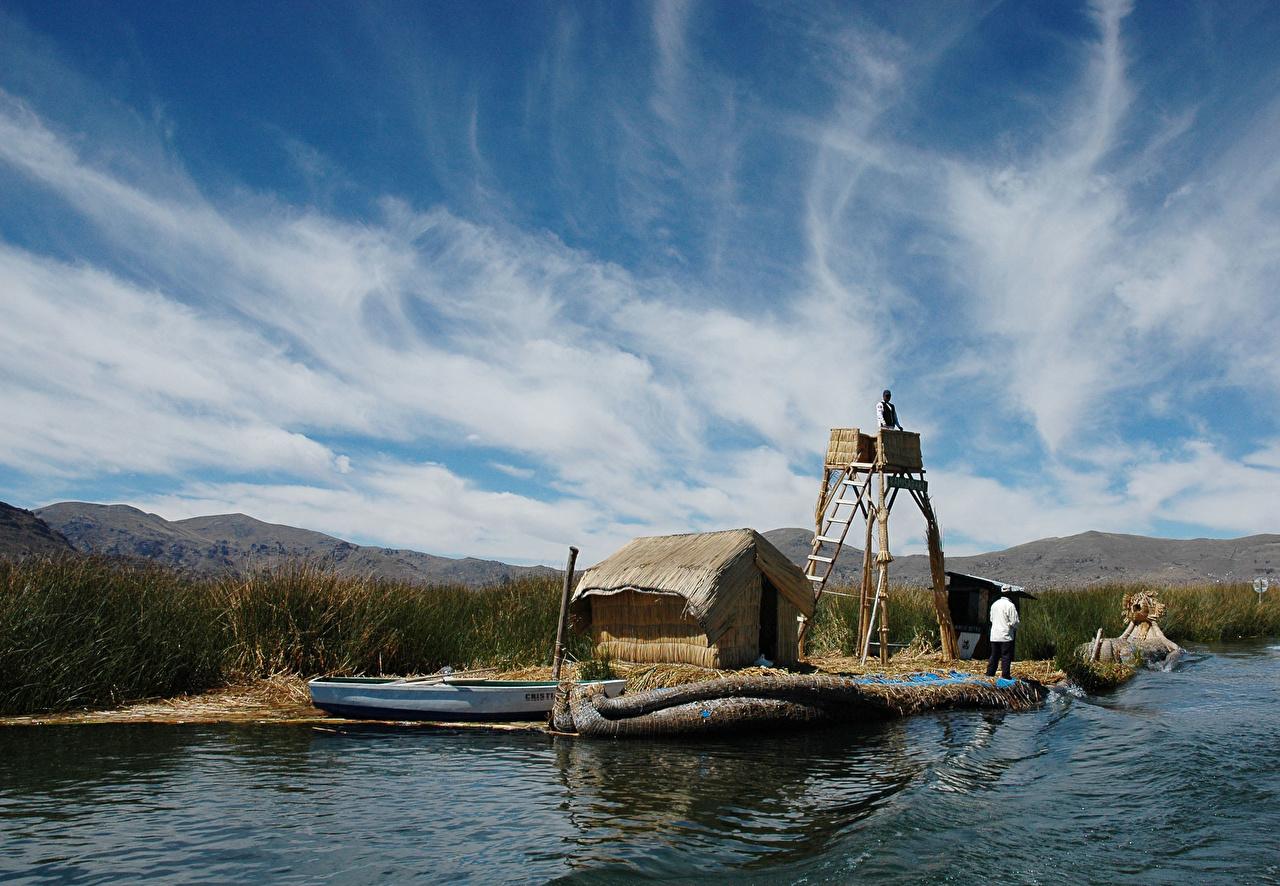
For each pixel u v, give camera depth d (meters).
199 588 14.72
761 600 13.78
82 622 12.21
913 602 20.45
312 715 11.63
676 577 12.86
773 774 8.61
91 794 7.59
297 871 5.75
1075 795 7.75
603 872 5.71
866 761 9.24
